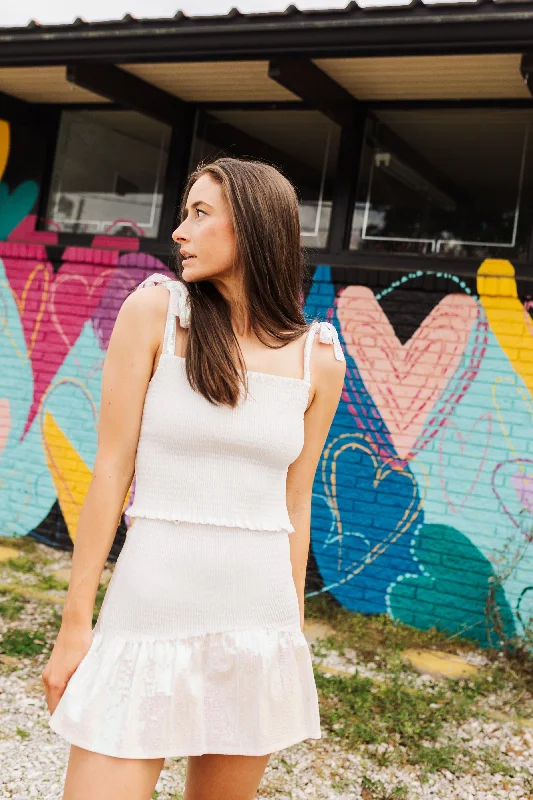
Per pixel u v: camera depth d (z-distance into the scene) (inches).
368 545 208.4
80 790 59.4
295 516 74.1
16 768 125.3
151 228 237.6
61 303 245.6
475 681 174.7
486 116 201.2
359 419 209.3
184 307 65.1
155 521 62.9
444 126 205.6
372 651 187.5
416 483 203.8
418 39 164.2
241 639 63.1
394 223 209.2
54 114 253.4
